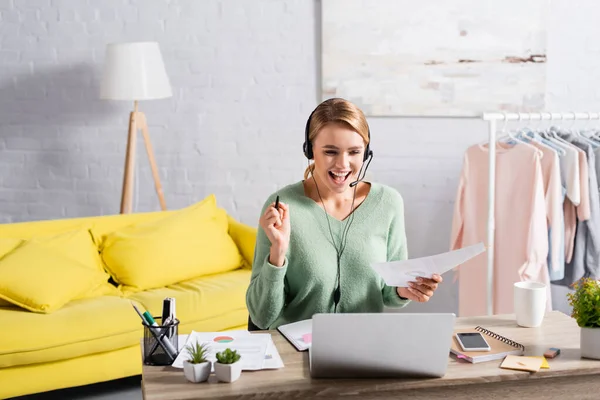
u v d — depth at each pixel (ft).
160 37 14.47
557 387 6.01
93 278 11.50
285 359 6.29
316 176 7.32
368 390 5.73
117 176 14.87
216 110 14.62
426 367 5.82
